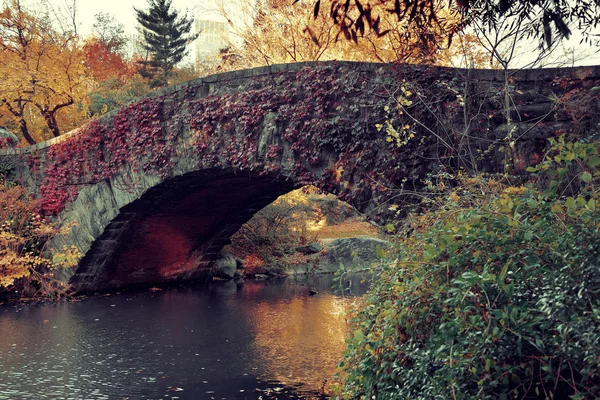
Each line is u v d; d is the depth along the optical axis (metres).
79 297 18.25
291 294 19.00
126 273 19.75
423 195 9.75
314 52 21.55
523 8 6.68
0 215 17.86
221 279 22.88
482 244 4.71
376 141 10.93
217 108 14.12
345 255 26.39
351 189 11.34
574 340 3.90
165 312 15.85
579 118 8.63
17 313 15.61
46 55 30.69
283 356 11.26
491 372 4.16
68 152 17.92
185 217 18.97
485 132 9.58
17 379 9.77
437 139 10.08
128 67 52.56
